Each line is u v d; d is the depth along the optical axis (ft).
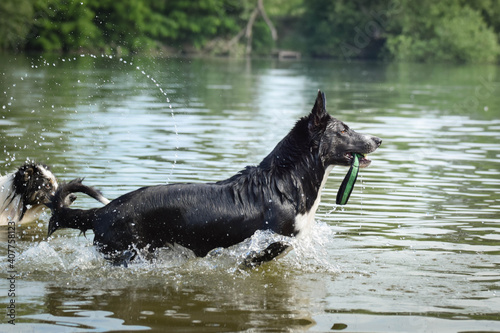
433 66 194.18
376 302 21.15
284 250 24.93
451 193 36.27
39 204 32.27
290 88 104.63
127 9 179.93
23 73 112.06
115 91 89.97
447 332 18.60
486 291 22.18
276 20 256.11
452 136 57.11
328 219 31.09
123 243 23.72
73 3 163.53
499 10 226.17
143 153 44.93
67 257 25.91
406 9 221.66
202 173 38.50
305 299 21.44
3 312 19.93
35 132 53.01
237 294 21.99
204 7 214.90
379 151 48.96
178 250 24.52
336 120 25.38
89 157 43.11
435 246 27.30
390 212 32.42
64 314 19.81
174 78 118.32
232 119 64.85
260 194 24.45
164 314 19.90
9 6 151.23
